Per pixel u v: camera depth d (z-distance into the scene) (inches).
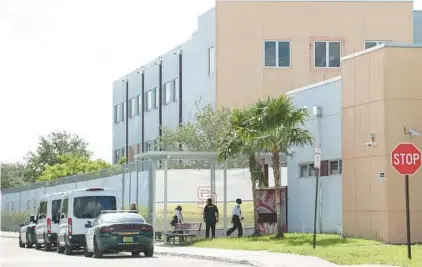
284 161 1654.8
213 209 1563.7
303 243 1302.9
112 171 2018.9
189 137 2134.6
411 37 2236.7
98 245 1296.8
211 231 1592.0
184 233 1566.2
